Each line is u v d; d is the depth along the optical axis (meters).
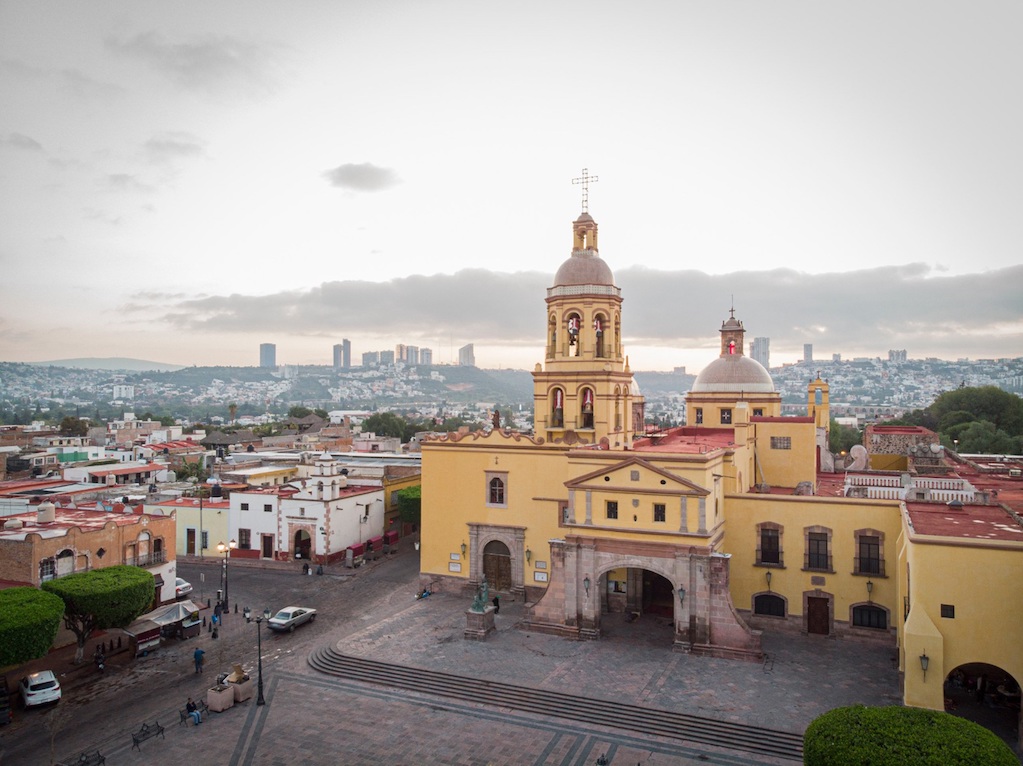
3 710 37.81
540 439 58.19
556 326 61.12
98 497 79.25
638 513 48.38
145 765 33.50
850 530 48.94
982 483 59.22
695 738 35.34
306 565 68.50
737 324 75.75
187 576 68.31
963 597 34.44
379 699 40.66
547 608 50.47
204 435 176.50
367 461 105.06
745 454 57.91
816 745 26.03
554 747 34.81
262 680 43.00
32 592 41.69
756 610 51.41
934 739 24.97
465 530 60.44
